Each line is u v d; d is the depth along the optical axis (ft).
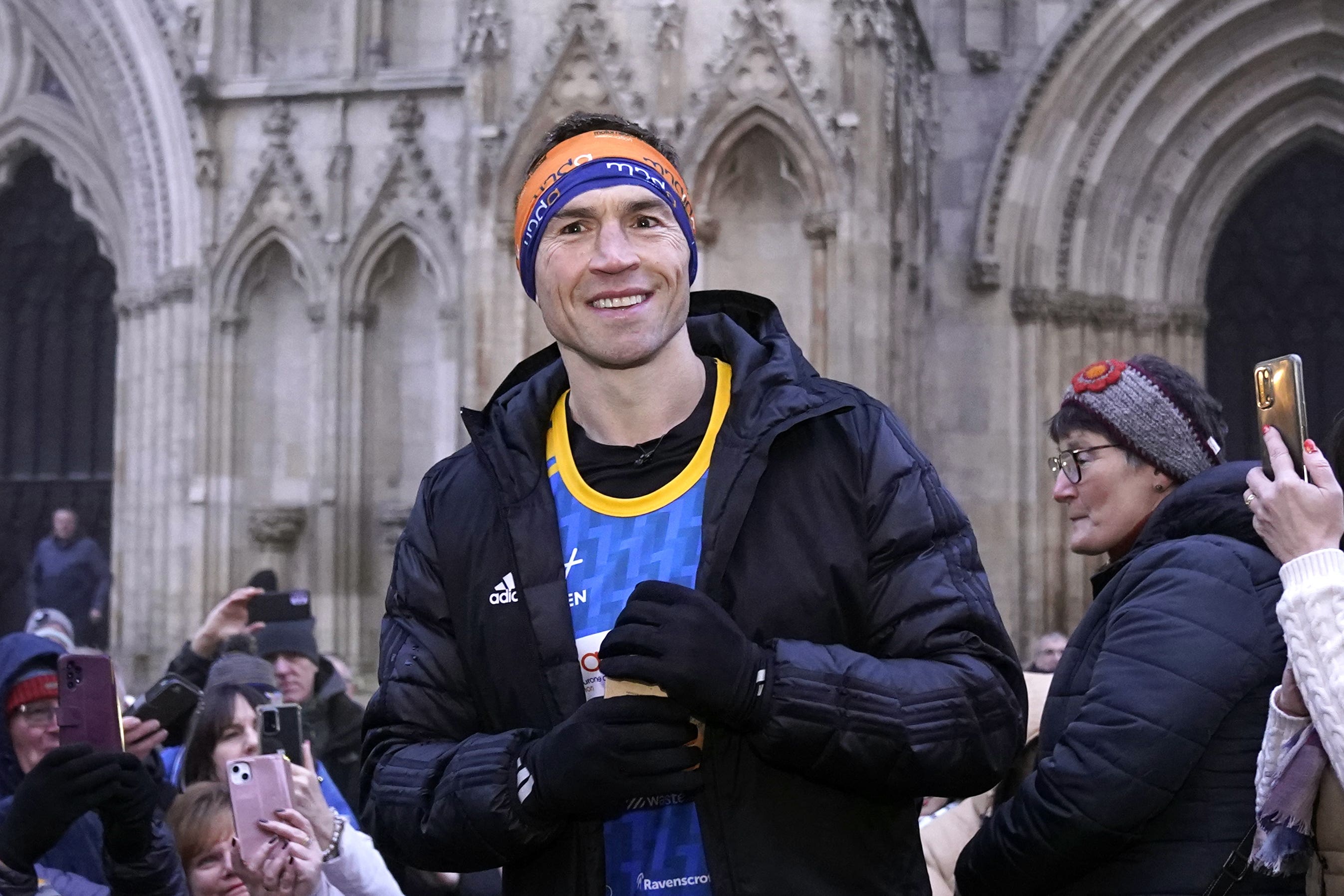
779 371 7.02
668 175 7.07
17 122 50.57
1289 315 46.37
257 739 13.55
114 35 46.60
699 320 7.59
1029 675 11.27
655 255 6.86
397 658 7.38
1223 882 8.11
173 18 45.65
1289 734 7.63
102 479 53.26
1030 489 42.93
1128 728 8.02
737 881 6.49
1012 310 43.21
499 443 7.30
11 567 53.47
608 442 7.20
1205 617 8.22
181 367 45.21
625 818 6.86
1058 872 8.28
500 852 6.41
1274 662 8.23
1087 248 43.96
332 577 43.34
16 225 53.52
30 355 53.78
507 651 7.01
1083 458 9.87
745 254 31.81
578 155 6.97
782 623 6.68
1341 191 46.01
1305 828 7.61
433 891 14.07
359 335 43.86
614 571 6.92
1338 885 7.61
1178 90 44.06
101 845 11.76
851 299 30.76
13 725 11.93
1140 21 42.93
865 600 6.77
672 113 31.48
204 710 13.66
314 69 45.11
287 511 43.55
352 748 18.65
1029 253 43.37
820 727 6.15
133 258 48.19
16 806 9.25
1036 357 43.11
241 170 44.39
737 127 31.40
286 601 18.12
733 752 6.58
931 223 43.39
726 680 6.03
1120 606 8.61
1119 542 9.87
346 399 43.70
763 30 31.30
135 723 11.94
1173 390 9.66
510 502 7.14
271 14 45.44
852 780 6.31
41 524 53.47
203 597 43.75
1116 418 9.65
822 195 30.99
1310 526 7.58
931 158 42.91
